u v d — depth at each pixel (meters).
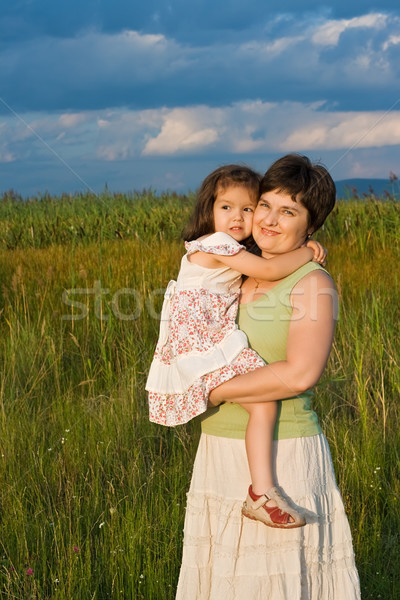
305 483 2.17
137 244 10.25
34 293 7.46
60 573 3.05
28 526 3.52
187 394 2.22
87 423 4.72
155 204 15.48
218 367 2.17
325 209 2.27
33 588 2.99
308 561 2.16
